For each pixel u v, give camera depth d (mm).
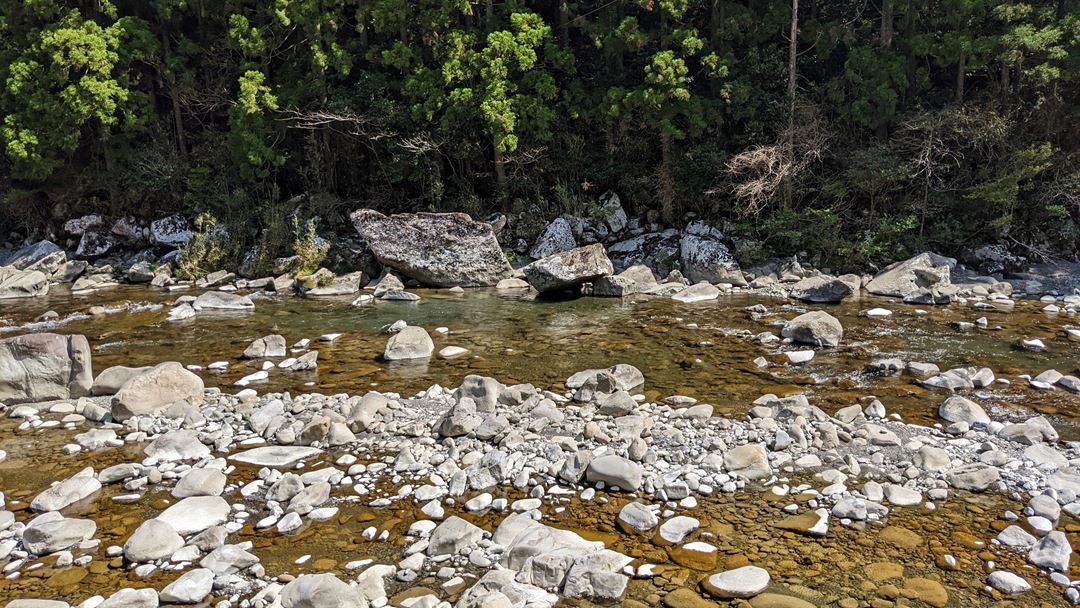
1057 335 13625
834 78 22516
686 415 9492
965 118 20375
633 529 6621
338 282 20141
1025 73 20344
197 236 22688
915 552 6164
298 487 7398
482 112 22203
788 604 5434
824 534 6480
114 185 25484
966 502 7055
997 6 20641
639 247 22734
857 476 7637
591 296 18953
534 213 24234
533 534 6219
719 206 23016
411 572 5949
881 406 9500
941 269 18719
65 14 24016
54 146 23562
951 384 10586
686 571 5945
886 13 22641
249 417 9570
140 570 6039
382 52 23484
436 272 20938
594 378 10383
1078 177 20531
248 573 5961
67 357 10688
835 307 16781
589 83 24969
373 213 21156
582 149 24812
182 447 8391
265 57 24234
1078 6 21016
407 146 22828
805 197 22812
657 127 22250
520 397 9945
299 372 12094
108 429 9328
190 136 26766
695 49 21609
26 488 7746
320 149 25281
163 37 25641
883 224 20734
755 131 21875
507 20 23859
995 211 21234
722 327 14930
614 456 7668
